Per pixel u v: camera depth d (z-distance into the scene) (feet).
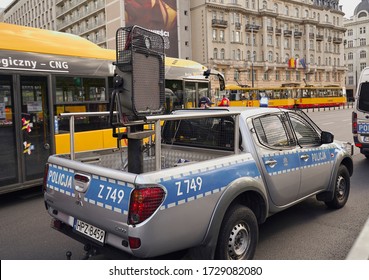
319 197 18.42
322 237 15.39
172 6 190.29
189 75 36.83
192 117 11.13
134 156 11.91
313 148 16.40
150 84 11.59
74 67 25.31
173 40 190.60
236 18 205.05
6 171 21.68
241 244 12.30
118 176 10.03
